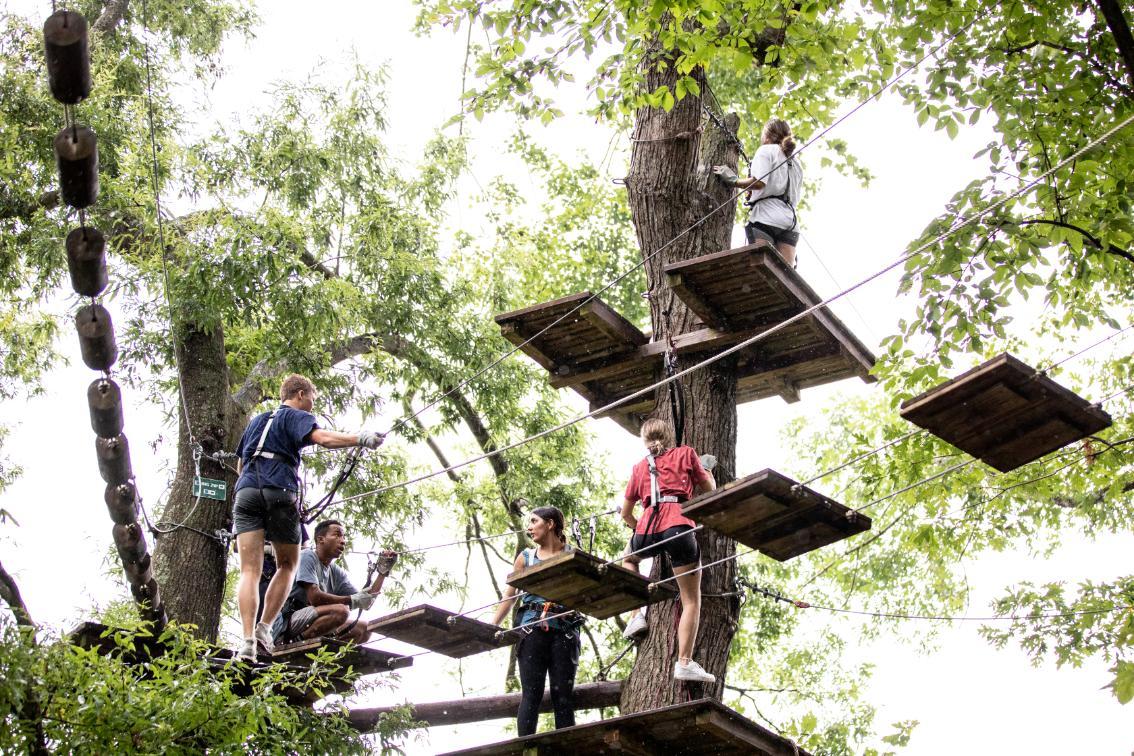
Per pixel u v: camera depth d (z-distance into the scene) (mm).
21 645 7270
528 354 10297
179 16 16094
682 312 10594
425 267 15672
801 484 7469
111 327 7086
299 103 15820
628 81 11508
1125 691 9531
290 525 8773
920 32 10430
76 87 5891
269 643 8664
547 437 16766
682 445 9617
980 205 9953
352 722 9750
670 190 11078
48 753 7500
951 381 6883
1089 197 9875
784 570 17891
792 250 10375
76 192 6238
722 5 10688
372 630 9188
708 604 9688
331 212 15789
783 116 12820
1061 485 13617
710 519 7816
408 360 16109
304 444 8922
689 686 9297
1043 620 12227
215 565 12641
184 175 14602
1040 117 10148
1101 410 7000
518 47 11359
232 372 15445
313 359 14375
